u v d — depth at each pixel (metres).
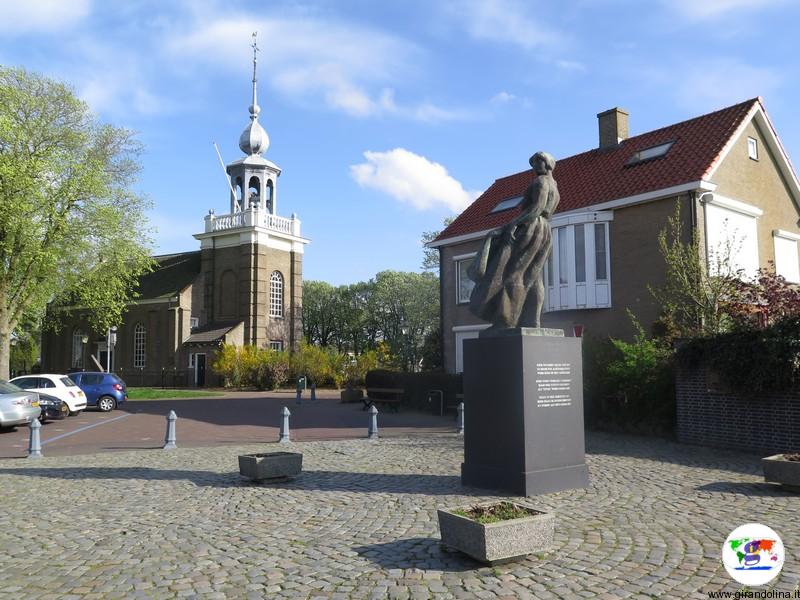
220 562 5.48
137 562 5.53
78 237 27.62
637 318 19.75
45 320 39.47
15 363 55.72
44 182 26.09
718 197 19.20
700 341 12.63
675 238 18.00
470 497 7.82
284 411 14.19
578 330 20.28
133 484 9.21
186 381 45.12
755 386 11.48
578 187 22.92
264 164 48.34
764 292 13.43
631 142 23.75
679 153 20.72
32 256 26.27
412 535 6.16
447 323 26.59
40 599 4.69
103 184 27.91
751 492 7.93
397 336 65.38
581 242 21.09
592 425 15.23
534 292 8.59
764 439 11.54
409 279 65.44
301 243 49.56
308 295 71.50
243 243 46.03
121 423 19.67
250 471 9.05
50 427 18.58
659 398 13.74
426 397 21.72
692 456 11.12
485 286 8.59
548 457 8.10
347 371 38.97
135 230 30.12
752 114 20.77
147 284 49.81
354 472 9.84
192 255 51.75
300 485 8.88
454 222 27.75
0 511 7.58
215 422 19.56
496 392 8.28
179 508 7.60
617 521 6.54
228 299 47.09
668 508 7.10
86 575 5.21
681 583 4.75
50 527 6.79
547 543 5.36
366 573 5.10
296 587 4.84
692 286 16.09
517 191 26.53
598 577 4.89
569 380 8.43
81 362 50.62
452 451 11.95
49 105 27.39
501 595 4.57
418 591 4.67
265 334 46.09
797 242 23.00
